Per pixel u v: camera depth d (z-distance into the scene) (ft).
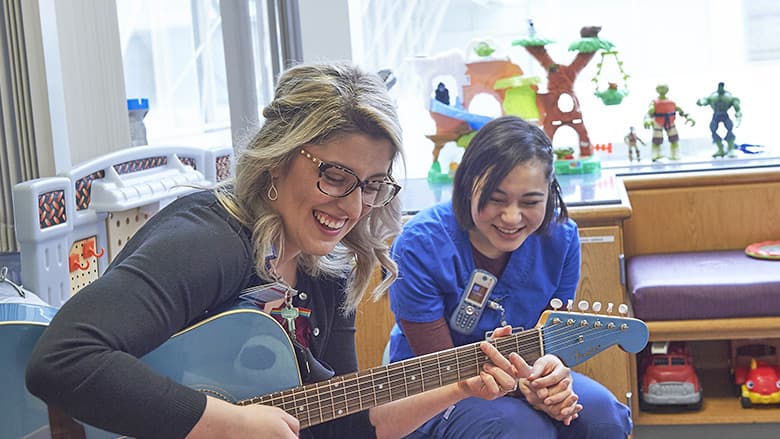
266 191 4.54
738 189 9.67
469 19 11.57
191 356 4.45
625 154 11.28
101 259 6.28
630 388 8.70
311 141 4.40
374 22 11.51
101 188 6.15
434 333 6.63
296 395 4.66
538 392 5.91
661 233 9.84
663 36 11.16
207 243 4.25
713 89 11.11
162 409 3.97
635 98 11.27
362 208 4.63
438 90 10.61
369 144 4.43
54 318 3.97
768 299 8.37
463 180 6.53
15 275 6.08
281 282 4.63
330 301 5.20
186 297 4.13
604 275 8.65
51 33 5.83
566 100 11.34
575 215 8.56
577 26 11.38
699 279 8.59
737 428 8.93
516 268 6.79
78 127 6.30
